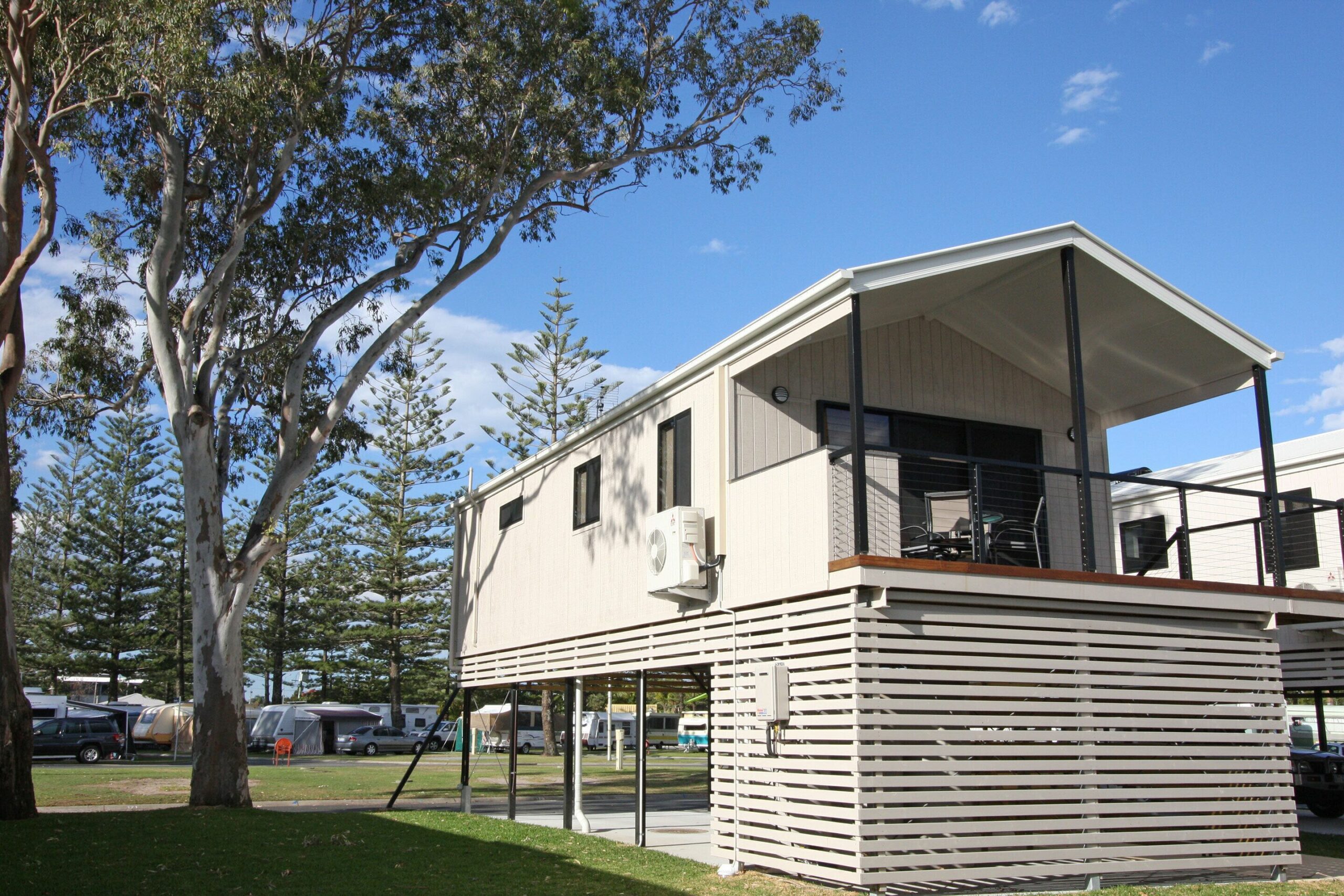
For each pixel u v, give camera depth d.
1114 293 9.99
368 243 17.69
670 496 11.21
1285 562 15.40
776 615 9.09
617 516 12.31
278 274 17.67
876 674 7.99
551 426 39.00
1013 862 8.07
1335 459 14.87
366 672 48.09
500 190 17.14
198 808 13.76
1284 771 9.29
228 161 16.28
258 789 20.06
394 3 15.53
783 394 10.45
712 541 10.13
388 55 15.95
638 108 16.78
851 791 7.84
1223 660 9.30
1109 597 8.80
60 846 9.94
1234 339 10.14
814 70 17.27
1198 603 9.19
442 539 45.62
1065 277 9.41
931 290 9.75
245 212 14.96
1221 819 8.85
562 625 13.55
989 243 9.10
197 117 13.95
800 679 8.63
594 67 15.62
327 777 24.23
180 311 17.64
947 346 11.42
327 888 8.10
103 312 17.77
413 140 16.84
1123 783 8.59
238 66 13.59
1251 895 8.18
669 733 46.47
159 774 24.02
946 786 8.02
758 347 9.80
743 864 9.16
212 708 14.30
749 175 17.95
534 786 22.39
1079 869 8.25
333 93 15.60
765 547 9.27
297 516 44.12
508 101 15.94
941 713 8.16
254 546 14.86
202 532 14.60
